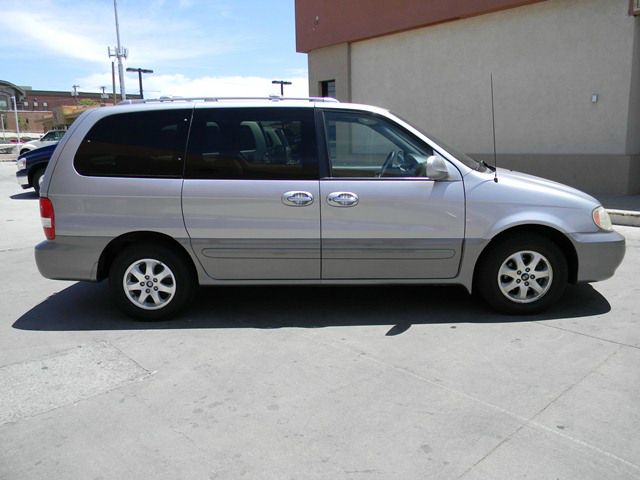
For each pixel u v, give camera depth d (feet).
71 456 9.44
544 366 12.29
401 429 9.95
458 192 14.74
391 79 46.01
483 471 8.73
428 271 15.15
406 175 14.99
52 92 293.43
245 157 14.99
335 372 12.28
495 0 36.42
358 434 9.84
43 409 10.96
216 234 14.99
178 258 15.37
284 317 15.89
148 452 9.50
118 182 15.01
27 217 35.55
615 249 15.06
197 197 14.88
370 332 14.58
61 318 16.21
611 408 10.46
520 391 11.19
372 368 12.43
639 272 19.42
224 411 10.74
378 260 15.03
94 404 11.12
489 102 39.17
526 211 14.75
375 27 45.32
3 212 37.70
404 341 13.92
